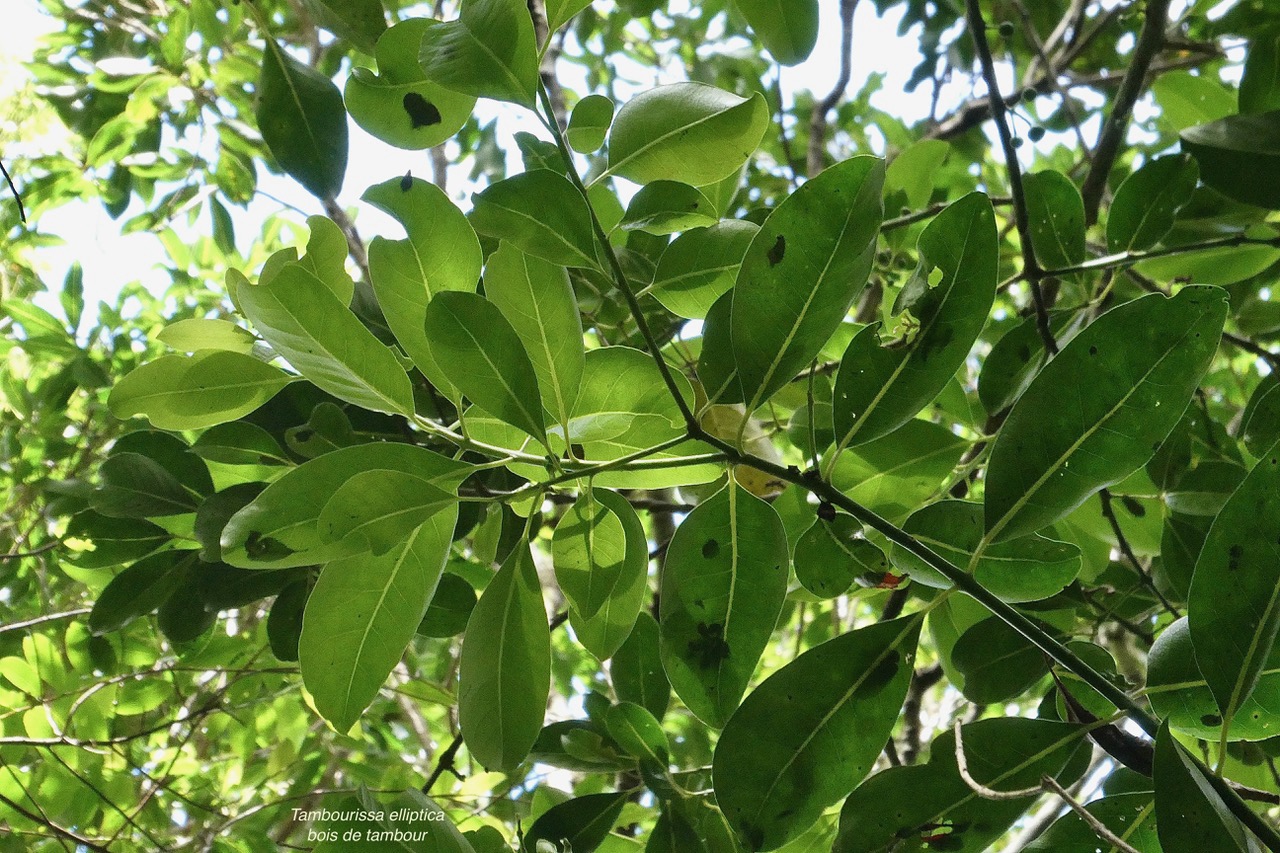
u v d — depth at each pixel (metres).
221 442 0.79
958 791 0.66
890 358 0.65
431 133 0.66
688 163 0.65
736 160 0.65
